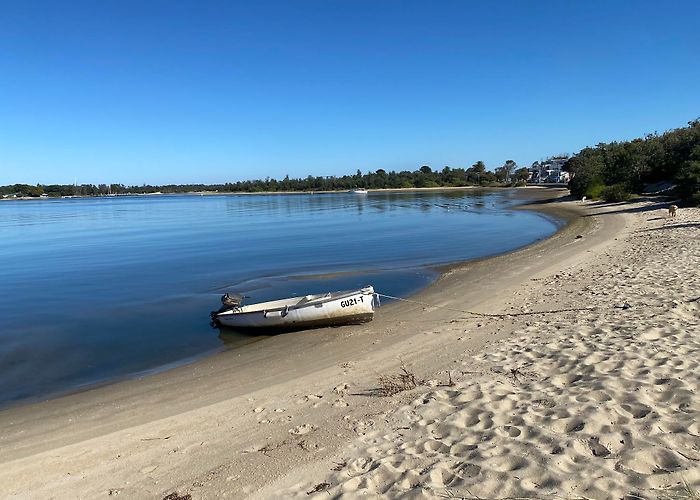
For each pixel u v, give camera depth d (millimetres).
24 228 56094
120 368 10930
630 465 4324
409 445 5531
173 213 81000
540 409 5848
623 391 5898
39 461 6547
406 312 13688
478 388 6879
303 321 12695
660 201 40250
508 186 155250
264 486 5207
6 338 13406
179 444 6637
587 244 23391
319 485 5008
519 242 29156
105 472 6051
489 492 4230
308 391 8164
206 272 23141
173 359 11391
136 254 30719
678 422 4938
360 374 8750
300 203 101250
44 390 9766
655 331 8250
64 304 17531
